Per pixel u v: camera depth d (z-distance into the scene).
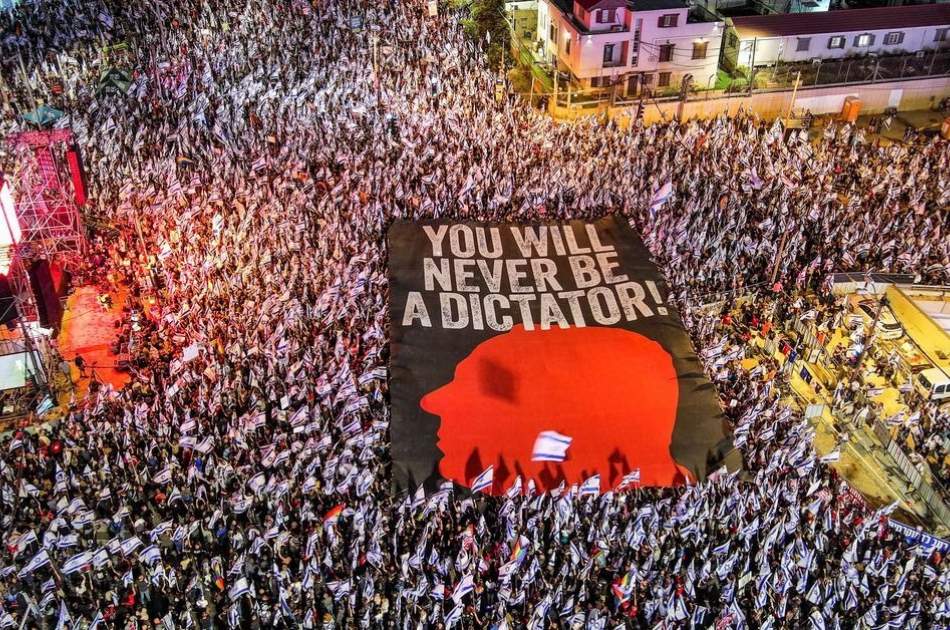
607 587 28.84
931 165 54.72
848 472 35.97
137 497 32.06
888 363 39.62
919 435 35.56
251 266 42.31
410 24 65.69
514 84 64.25
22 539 28.89
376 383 36.50
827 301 43.12
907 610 27.61
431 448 35.00
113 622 28.02
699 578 28.88
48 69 61.09
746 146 53.91
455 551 30.20
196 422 33.22
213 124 55.00
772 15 64.88
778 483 31.58
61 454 34.53
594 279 44.06
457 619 27.09
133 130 54.38
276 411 34.31
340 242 44.53
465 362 39.00
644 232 47.22
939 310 41.56
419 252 45.06
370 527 30.58
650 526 30.86
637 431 35.88
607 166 52.06
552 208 48.97
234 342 37.66
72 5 68.12
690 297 43.03
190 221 45.84
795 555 28.80
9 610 28.59
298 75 59.62
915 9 65.12
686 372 38.56
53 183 44.47
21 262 38.75
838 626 27.11
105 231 47.28
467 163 51.88
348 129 54.69
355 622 27.70
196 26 65.12
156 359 38.59
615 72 61.97
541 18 67.62
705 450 35.06
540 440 35.53
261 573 29.27
